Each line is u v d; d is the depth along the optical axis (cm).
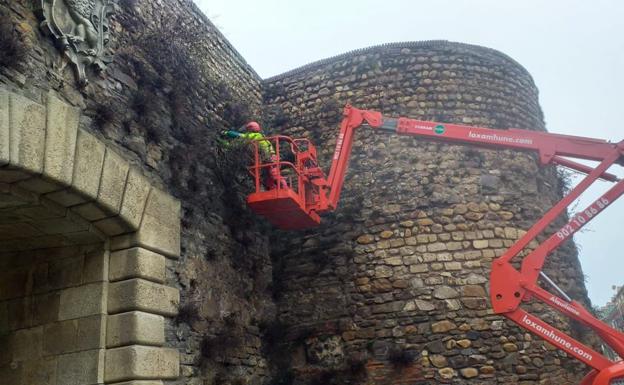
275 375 898
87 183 568
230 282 843
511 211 930
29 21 550
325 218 982
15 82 515
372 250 929
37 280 655
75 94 593
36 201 562
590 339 859
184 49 843
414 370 839
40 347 624
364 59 1071
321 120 1063
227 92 956
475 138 799
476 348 835
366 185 973
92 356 593
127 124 664
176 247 696
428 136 828
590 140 749
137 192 638
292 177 1005
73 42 593
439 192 937
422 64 1042
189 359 694
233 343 792
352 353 878
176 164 749
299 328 926
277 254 989
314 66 1112
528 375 818
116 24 701
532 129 1066
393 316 878
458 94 1022
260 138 865
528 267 693
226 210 875
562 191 1080
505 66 1070
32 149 511
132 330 592
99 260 629
